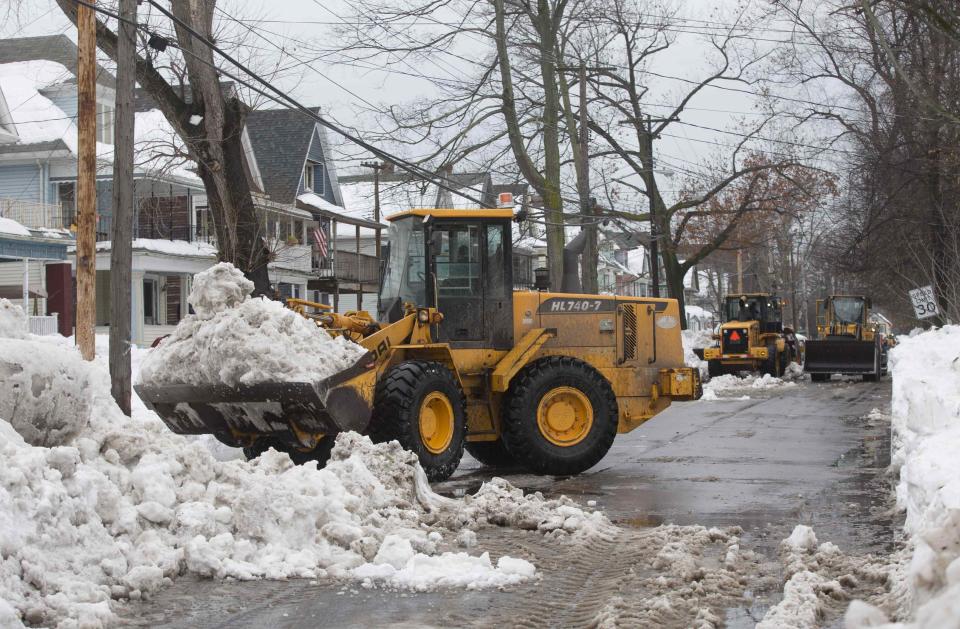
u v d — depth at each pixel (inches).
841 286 3021.7
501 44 1381.6
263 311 457.4
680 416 909.8
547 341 577.0
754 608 264.1
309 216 1907.0
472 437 550.0
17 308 342.0
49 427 307.1
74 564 263.9
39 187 1533.0
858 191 1572.3
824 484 494.6
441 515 383.6
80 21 671.8
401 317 540.1
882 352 1742.1
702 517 407.2
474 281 554.6
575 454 545.6
